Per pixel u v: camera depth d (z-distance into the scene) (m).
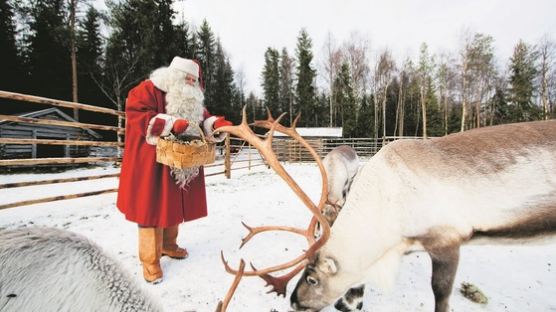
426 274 3.28
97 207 5.39
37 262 1.13
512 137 2.27
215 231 4.37
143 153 2.80
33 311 1.07
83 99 26.56
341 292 2.42
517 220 2.12
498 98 42.53
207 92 37.19
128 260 3.28
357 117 38.16
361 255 2.32
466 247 4.12
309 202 1.92
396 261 2.35
